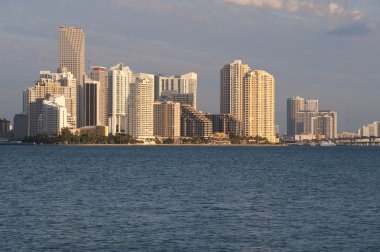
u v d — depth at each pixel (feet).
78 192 493.77
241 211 379.76
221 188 530.68
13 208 389.80
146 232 308.19
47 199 441.27
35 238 292.61
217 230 314.35
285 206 404.98
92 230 312.29
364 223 334.85
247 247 277.64
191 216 357.82
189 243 284.61
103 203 417.90
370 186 559.79
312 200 440.45
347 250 272.31
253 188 532.32
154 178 653.71
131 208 391.86
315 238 295.89
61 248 273.54
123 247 276.21
